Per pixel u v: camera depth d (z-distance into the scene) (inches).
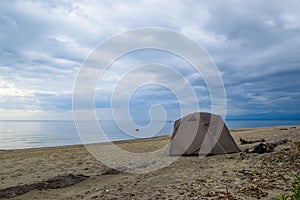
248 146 639.1
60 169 451.8
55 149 831.7
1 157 625.3
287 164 356.5
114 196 258.4
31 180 370.9
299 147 470.9
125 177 369.4
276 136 871.7
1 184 350.0
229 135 561.6
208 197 233.1
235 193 241.6
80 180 356.5
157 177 346.6
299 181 246.7
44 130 2146.9
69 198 269.6
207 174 340.2
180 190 263.9
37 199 274.1
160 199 235.8
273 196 228.1
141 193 262.4
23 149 856.9
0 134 1734.7
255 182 277.3
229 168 368.2
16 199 277.0
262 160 400.2
